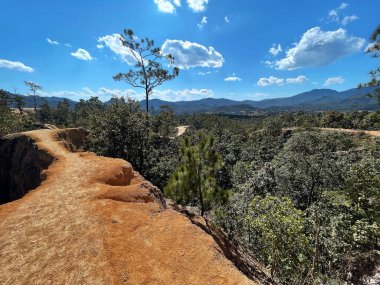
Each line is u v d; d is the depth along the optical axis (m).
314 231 12.38
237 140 59.56
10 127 52.66
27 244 8.40
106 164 16.39
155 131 31.03
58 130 37.28
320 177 22.28
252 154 48.91
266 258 12.48
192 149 11.14
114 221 9.63
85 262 7.46
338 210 15.59
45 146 26.55
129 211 10.52
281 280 10.16
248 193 20.14
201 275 7.19
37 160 25.75
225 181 32.44
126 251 8.02
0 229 9.34
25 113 99.75
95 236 8.65
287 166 23.47
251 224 11.58
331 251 11.82
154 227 9.41
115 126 25.27
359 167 15.30
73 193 12.34
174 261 7.68
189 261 7.68
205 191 11.30
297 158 23.02
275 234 9.71
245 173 31.14
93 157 19.81
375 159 16.41
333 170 21.42
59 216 10.09
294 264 10.26
